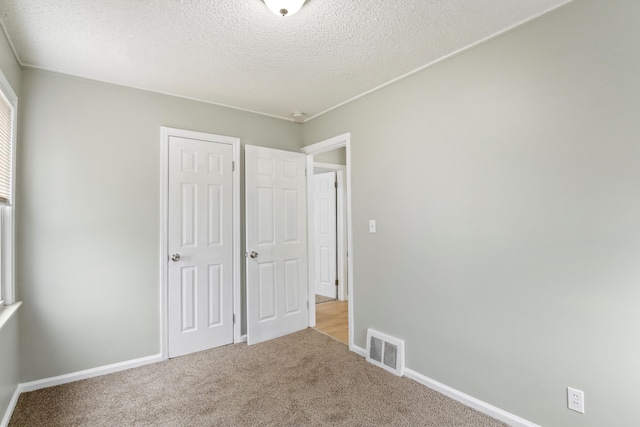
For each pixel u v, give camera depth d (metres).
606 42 1.62
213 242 3.16
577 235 1.72
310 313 3.78
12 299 2.20
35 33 1.98
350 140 3.13
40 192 2.41
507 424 1.97
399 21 1.89
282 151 3.58
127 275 2.73
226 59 2.32
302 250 3.71
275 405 2.17
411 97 2.56
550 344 1.81
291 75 2.59
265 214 3.42
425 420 2.01
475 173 2.15
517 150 1.95
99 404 2.19
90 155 2.60
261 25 1.92
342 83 2.75
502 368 2.01
